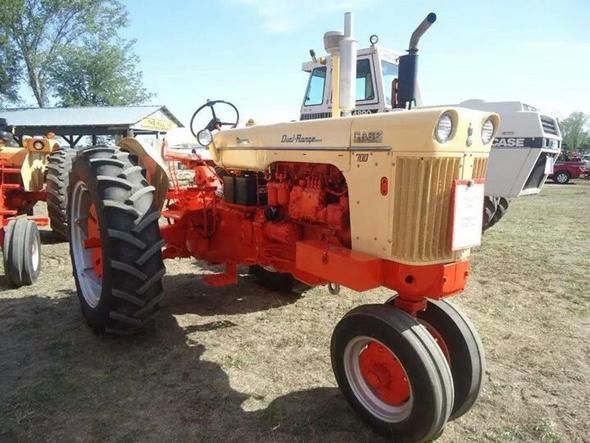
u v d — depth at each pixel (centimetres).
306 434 246
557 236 772
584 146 7175
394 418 237
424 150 216
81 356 322
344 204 270
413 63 273
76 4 3638
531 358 332
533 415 266
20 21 3525
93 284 362
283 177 316
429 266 234
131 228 304
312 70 753
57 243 659
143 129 2502
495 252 648
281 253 335
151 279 310
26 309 402
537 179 648
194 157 459
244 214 357
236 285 476
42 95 3769
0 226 485
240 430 248
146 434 243
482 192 240
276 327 378
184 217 391
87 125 2381
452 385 226
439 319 259
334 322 390
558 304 441
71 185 375
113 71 3925
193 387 287
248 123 374
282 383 294
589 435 249
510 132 593
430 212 226
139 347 337
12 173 605
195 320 388
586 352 342
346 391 257
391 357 239
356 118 248
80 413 258
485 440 244
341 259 248
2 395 274
